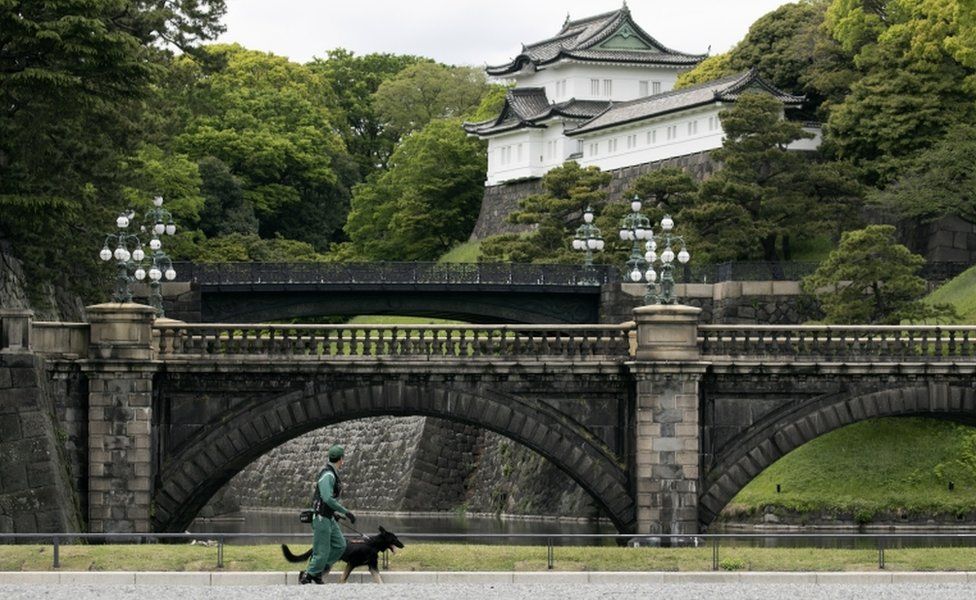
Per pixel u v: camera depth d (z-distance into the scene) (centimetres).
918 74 15488
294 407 8494
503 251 15850
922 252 15312
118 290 8650
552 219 15788
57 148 10031
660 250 14662
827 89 17062
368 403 8531
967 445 11706
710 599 5797
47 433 7919
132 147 11244
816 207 15012
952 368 8669
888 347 8706
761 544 10056
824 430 8656
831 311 12462
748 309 14238
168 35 11788
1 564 6356
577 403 8619
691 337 8506
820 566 6506
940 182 14575
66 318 11188
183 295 13012
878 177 15575
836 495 11562
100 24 9338
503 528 12325
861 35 16700
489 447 13988
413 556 6469
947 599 5853
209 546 6869
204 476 8431
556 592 5925
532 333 8644
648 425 8488
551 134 19912
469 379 8588
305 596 5712
